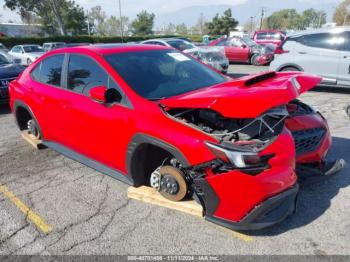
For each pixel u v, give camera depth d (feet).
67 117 12.90
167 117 9.71
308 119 11.55
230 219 8.73
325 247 8.95
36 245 9.48
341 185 12.09
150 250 9.09
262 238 9.37
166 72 12.25
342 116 21.35
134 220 10.44
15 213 11.10
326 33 28.17
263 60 55.52
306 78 10.21
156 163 11.38
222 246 9.12
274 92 8.53
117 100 11.05
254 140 9.00
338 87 29.94
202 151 8.82
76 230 10.08
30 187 12.86
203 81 12.53
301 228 9.74
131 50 12.85
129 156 10.68
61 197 12.01
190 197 10.61
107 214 10.82
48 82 14.35
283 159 8.87
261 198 8.32
